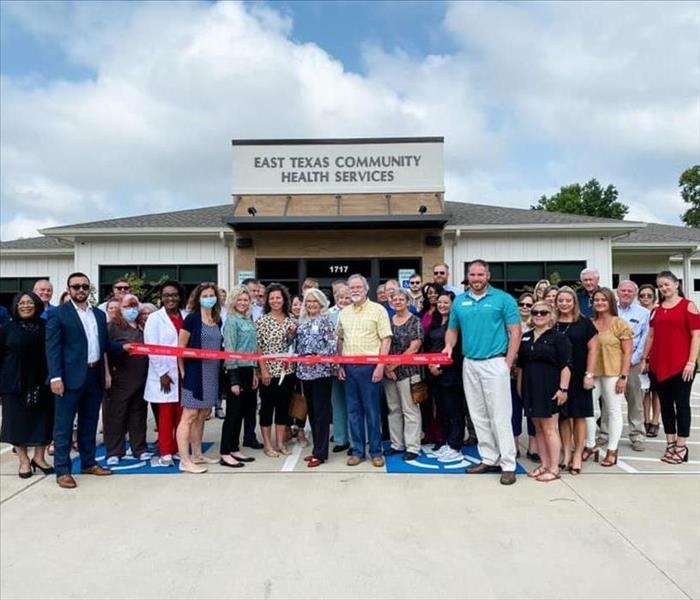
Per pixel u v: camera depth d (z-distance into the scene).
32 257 16.31
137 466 5.56
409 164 13.64
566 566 3.30
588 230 13.70
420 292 7.05
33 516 4.15
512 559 3.39
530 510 4.20
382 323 5.52
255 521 4.01
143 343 5.68
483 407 5.16
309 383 5.57
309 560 3.39
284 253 13.46
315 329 5.57
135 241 14.19
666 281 5.67
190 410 5.35
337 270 13.43
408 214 12.91
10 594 3.03
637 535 3.73
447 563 3.34
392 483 4.89
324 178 13.65
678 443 5.57
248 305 5.64
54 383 4.80
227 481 4.99
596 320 5.62
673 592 3.01
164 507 4.31
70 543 3.66
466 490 4.68
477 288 5.06
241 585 3.11
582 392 5.14
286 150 13.71
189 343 5.34
